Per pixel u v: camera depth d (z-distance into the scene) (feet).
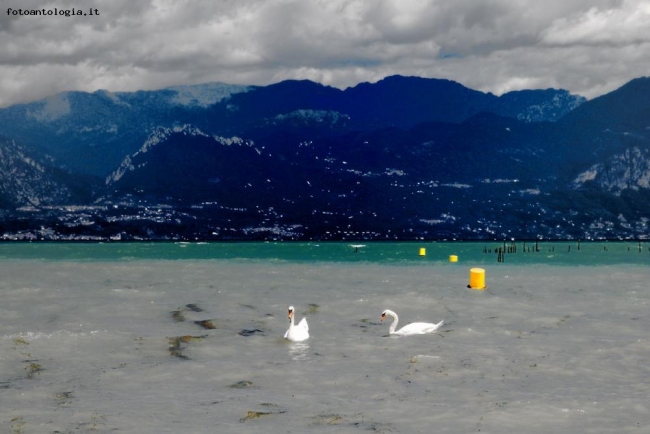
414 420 55.88
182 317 111.75
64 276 203.41
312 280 190.29
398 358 79.82
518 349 84.94
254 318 111.55
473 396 63.36
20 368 73.26
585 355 81.25
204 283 177.06
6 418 55.77
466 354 81.87
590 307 125.80
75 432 52.31
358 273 225.56
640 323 106.22
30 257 379.14
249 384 67.87
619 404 60.49
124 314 114.52
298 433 52.47
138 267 260.42
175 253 454.40
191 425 54.34
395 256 401.49
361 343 89.51
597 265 295.69
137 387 66.33
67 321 106.11
